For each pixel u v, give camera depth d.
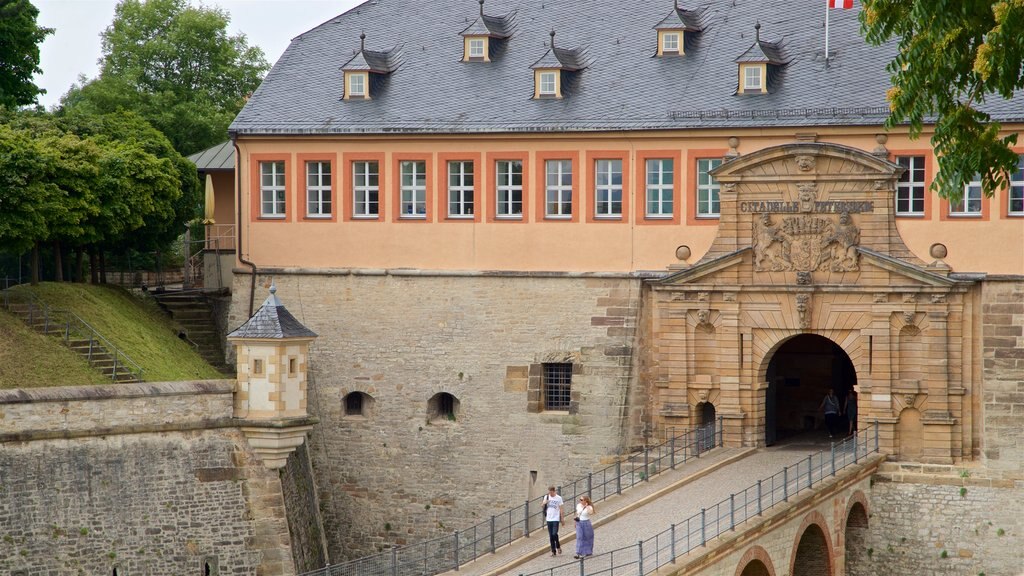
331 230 56.41
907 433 51.31
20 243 49.16
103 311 52.47
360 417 56.12
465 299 55.06
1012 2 33.16
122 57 84.19
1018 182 50.00
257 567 46.94
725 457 51.00
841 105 51.28
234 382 47.16
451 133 54.69
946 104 36.66
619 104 53.78
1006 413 49.97
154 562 45.53
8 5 56.12
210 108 82.25
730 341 52.41
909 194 51.16
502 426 54.59
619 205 53.72
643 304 53.53
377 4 60.12
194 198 62.22
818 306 51.75
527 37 57.06
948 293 50.31
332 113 56.44
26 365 46.47
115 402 45.12
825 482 47.06
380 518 55.91
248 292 57.09
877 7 36.88
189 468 46.25
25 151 48.62
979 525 50.31
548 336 54.22
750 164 51.66
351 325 56.16
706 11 55.91
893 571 51.22
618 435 53.34
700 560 40.22
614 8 57.06
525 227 54.53
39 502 43.72
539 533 46.00
